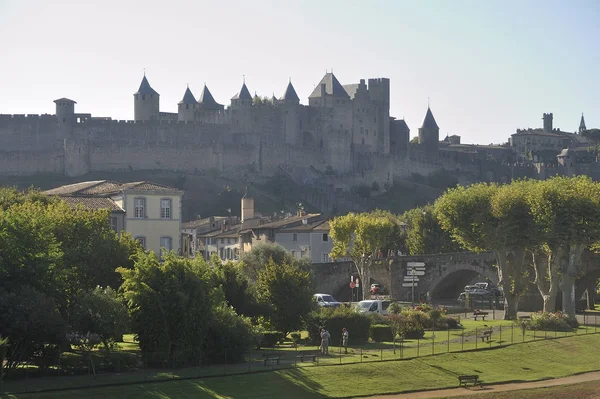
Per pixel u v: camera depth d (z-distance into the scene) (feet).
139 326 264.72
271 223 622.13
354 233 575.38
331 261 582.76
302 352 297.12
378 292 535.19
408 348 311.47
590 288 529.04
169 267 271.28
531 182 490.49
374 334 330.95
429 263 522.47
